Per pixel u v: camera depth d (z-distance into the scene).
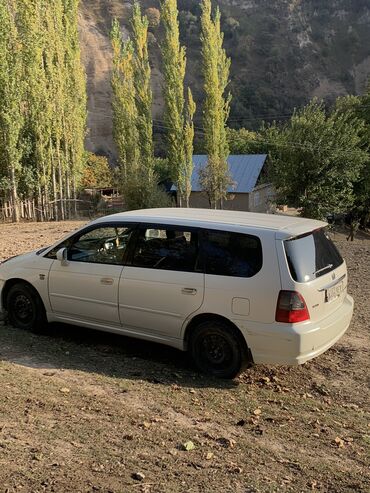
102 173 50.00
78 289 5.84
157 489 3.16
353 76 108.56
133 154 35.19
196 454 3.69
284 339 4.83
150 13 112.25
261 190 40.88
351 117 36.88
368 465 3.79
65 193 31.36
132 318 5.57
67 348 5.86
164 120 32.22
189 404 4.62
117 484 3.18
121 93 35.97
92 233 5.89
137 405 4.47
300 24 116.19
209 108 32.31
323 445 4.07
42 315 6.20
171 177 32.88
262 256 4.96
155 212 5.96
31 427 3.82
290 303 4.83
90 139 87.44
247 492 3.23
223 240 5.18
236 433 4.13
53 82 28.41
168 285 5.31
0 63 24.16
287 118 90.12
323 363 6.02
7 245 13.12
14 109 25.03
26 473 3.19
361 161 29.62
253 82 100.75
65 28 30.22
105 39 106.75
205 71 31.81
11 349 5.62
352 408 4.95
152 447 3.72
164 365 5.58
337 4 123.25
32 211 28.64
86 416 4.13
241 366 5.14
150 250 5.51
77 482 3.16
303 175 29.53
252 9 120.94
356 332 7.25
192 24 111.00
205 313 5.16
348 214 40.06
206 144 33.06
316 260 5.25
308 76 106.06
